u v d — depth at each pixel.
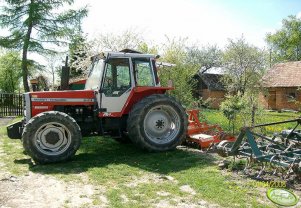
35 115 7.20
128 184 5.29
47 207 4.30
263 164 5.81
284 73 30.86
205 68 44.72
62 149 6.80
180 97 14.02
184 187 5.16
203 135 8.42
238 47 27.38
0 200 4.54
